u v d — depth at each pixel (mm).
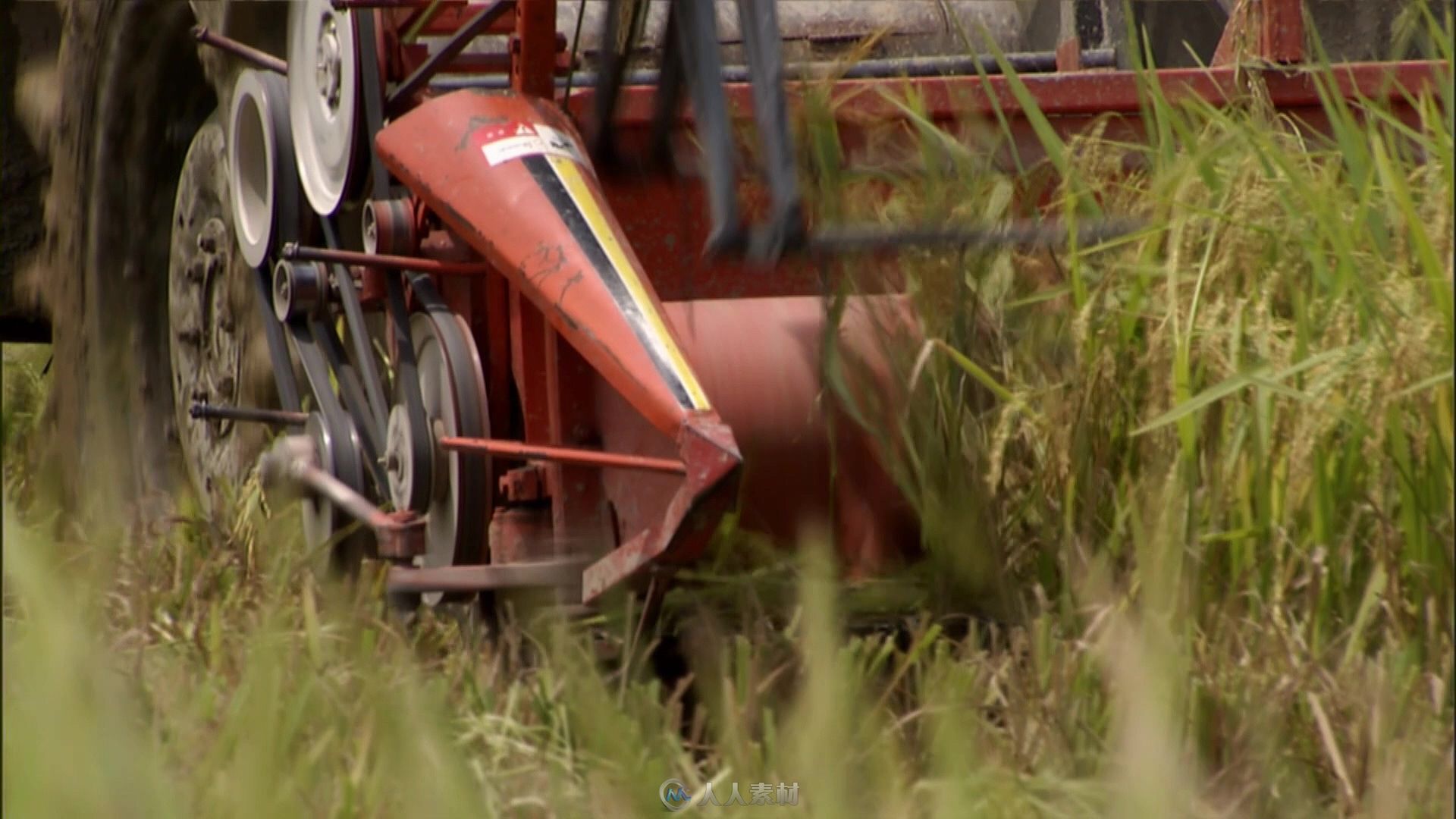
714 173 10922
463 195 12383
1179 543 10984
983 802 8859
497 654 11359
